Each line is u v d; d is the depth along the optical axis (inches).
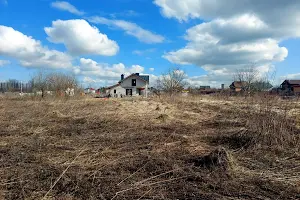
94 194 153.5
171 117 461.7
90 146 266.2
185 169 194.2
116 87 2842.0
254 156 231.1
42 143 279.3
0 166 201.2
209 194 154.9
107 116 468.1
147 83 2866.6
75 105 703.1
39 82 1198.3
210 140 294.2
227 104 687.1
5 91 1589.6
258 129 279.1
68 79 1237.1
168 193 156.3
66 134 331.3
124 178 178.2
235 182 171.9
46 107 658.8
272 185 168.4
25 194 152.9
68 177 177.2
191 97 987.3
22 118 469.4
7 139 301.7
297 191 159.9
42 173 184.5
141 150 250.5
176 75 1827.0
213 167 194.4
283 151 243.6
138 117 460.4
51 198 149.2
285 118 297.0
